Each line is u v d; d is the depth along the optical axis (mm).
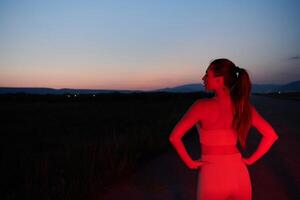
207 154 2943
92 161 7492
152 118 24812
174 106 39781
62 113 33000
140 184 7195
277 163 8992
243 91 2939
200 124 3018
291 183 7059
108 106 44000
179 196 6328
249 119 2953
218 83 2951
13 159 10117
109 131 18234
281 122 20062
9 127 21594
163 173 8125
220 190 2871
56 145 13961
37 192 6020
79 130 19453
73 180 6422
